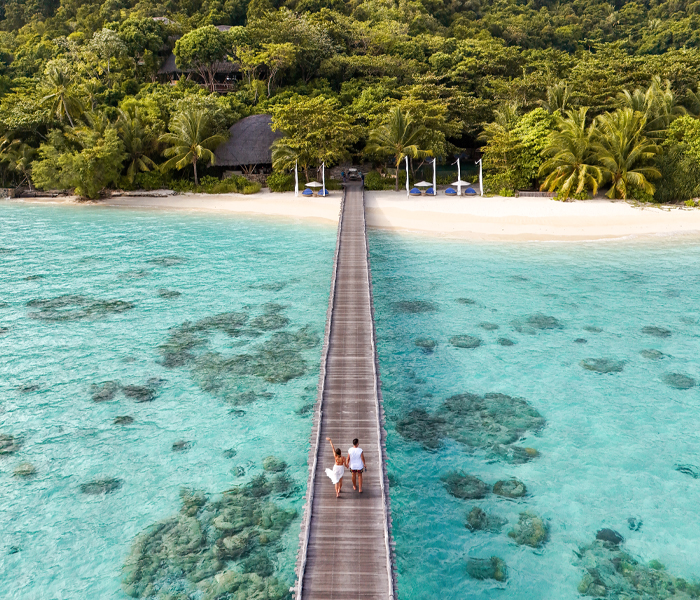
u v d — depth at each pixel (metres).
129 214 52.69
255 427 18.61
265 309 28.72
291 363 23.00
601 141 50.03
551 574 12.86
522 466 16.61
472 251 38.12
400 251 38.41
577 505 14.99
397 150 56.59
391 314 27.88
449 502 15.20
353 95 71.88
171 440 17.92
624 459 16.83
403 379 21.72
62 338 25.44
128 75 80.38
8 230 46.25
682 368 22.16
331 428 16.50
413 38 85.38
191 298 30.34
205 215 51.38
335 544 12.55
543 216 45.47
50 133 60.62
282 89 76.19
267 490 15.66
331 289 26.36
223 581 12.62
